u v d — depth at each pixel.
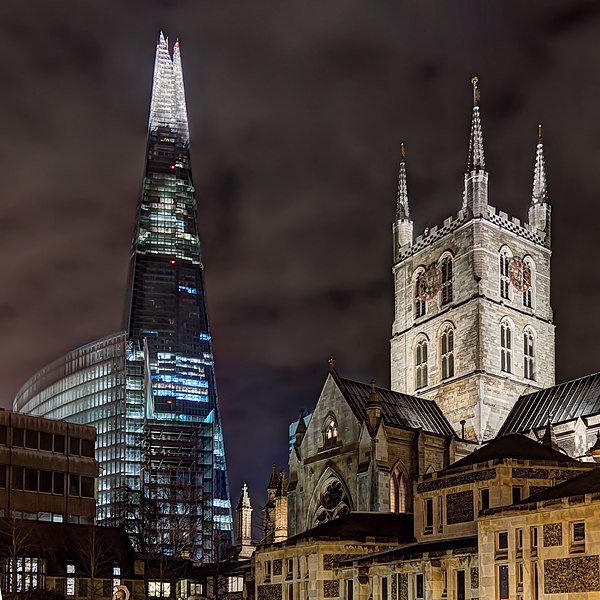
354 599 69.19
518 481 65.88
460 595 58.91
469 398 108.06
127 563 106.81
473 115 117.06
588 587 49.00
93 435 132.00
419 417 106.56
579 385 102.31
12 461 119.44
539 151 125.50
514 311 114.06
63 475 125.94
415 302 121.88
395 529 78.75
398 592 64.44
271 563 80.69
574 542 50.50
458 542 63.50
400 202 128.88
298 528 100.81
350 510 93.50
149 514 176.50
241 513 140.38
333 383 100.06
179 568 120.06
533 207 124.25
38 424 124.75
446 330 114.81
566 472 67.38
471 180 114.94
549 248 121.56
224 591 120.00
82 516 126.69
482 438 105.31
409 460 94.69
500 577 54.84
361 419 93.94
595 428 92.62
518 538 54.16
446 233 117.19
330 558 73.50
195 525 183.38
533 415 104.19
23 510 119.19
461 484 68.94
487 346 109.56
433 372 115.38
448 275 116.69
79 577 102.06
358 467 91.69
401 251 125.38
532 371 115.50
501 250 114.88
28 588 94.06
